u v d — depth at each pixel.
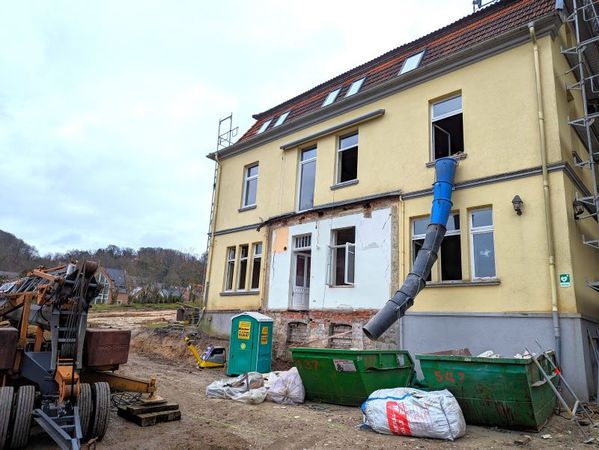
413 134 13.43
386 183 13.76
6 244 67.31
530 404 7.10
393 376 9.57
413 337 11.88
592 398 9.30
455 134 12.84
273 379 10.14
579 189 11.53
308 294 16.19
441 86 13.13
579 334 9.42
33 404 6.08
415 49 15.39
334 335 13.38
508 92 11.72
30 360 6.57
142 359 16.83
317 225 15.20
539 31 11.46
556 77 11.23
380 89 14.45
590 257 11.23
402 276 12.61
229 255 19.19
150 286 59.84
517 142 11.27
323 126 16.30
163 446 6.32
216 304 18.83
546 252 10.24
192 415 8.21
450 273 11.91
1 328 6.62
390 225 13.23
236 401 9.53
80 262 6.59
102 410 6.41
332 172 15.48
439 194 11.60
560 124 10.91
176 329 20.31
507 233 10.92
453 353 9.68
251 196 19.08
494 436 7.14
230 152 20.22
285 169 17.36
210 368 14.53
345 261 14.14
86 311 6.61
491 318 10.71
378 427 7.28
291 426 7.66
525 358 7.33
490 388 7.38
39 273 7.66
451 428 6.85
